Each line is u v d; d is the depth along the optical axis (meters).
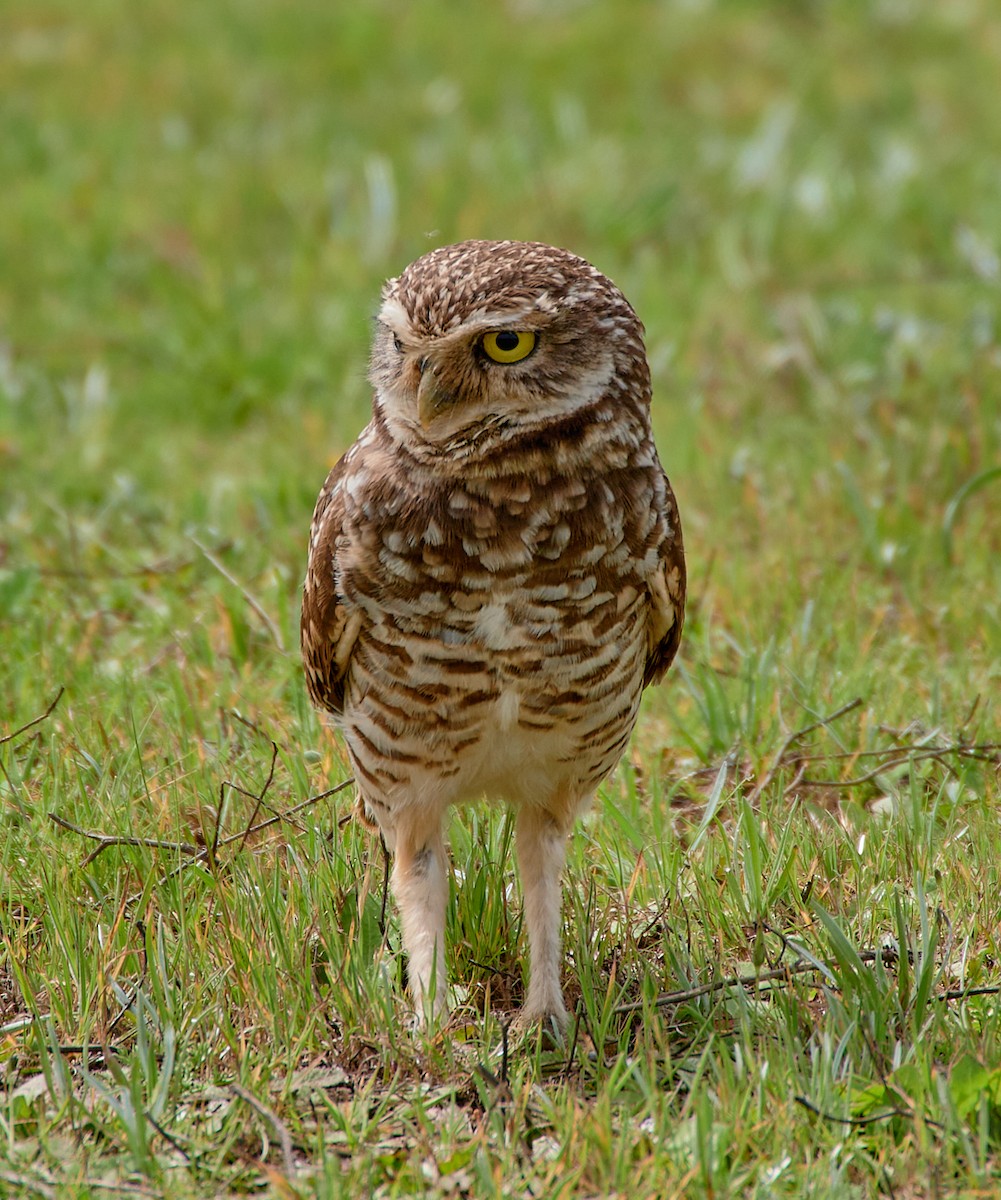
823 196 20.22
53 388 16.47
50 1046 7.66
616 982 8.48
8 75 25.00
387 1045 7.89
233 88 24.70
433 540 7.84
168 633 11.67
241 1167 7.11
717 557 12.54
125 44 26.47
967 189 20.80
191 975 8.26
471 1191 6.96
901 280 18.19
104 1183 6.98
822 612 11.92
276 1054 7.80
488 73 25.38
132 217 20.02
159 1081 7.47
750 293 17.95
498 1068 7.79
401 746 8.33
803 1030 8.05
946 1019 7.94
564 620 7.97
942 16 28.05
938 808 9.82
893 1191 6.92
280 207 20.59
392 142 22.53
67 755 9.91
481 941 8.91
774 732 10.57
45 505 13.84
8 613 12.03
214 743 10.31
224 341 16.62
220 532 13.27
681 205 20.55
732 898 8.98
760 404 15.46
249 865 8.96
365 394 15.88
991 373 15.15
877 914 8.88
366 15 27.14
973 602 11.94
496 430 7.80
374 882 9.06
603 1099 7.20
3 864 9.09
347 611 8.12
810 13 28.23
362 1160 6.96
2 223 19.91
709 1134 6.92
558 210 20.17
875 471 13.83
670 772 10.50
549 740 8.34
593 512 7.93
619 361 8.01
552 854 8.69
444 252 8.05
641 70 25.73
